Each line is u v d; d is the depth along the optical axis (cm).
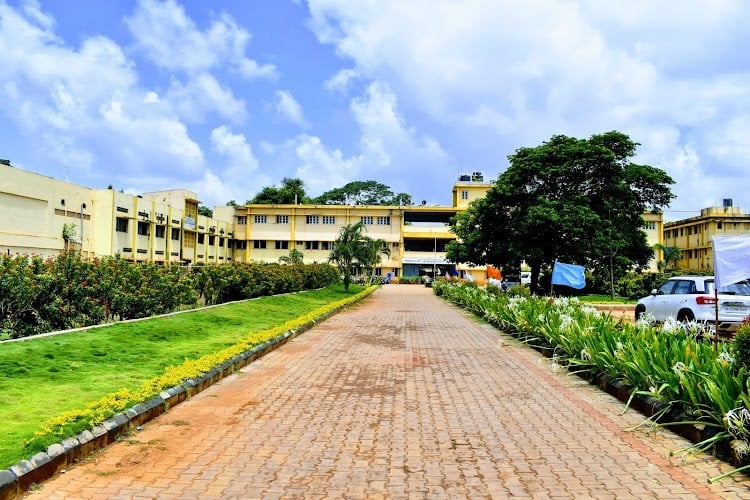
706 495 433
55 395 626
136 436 574
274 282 2452
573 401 749
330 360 1063
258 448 545
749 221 5241
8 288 984
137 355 884
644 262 3597
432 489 446
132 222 3803
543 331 1166
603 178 3338
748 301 1259
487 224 3600
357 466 498
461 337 1449
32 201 2948
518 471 487
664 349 730
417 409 702
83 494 429
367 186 8812
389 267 6438
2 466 425
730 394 552
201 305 1900
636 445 559
